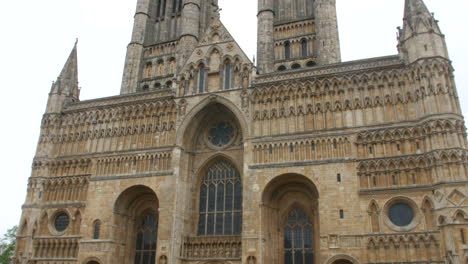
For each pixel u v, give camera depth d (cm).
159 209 5812
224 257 5556
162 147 6234
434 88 4981
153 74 8269
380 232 4753
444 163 4638
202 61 6556
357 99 5456
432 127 4831
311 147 5428
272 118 5778
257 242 5172
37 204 6600
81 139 6881
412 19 5456
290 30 8088
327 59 7169
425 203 4706
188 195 6078
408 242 4619
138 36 8494
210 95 6216
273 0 8506
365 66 5584
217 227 5894
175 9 9012
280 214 5656
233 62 6316
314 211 5431
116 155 6475
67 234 6291
